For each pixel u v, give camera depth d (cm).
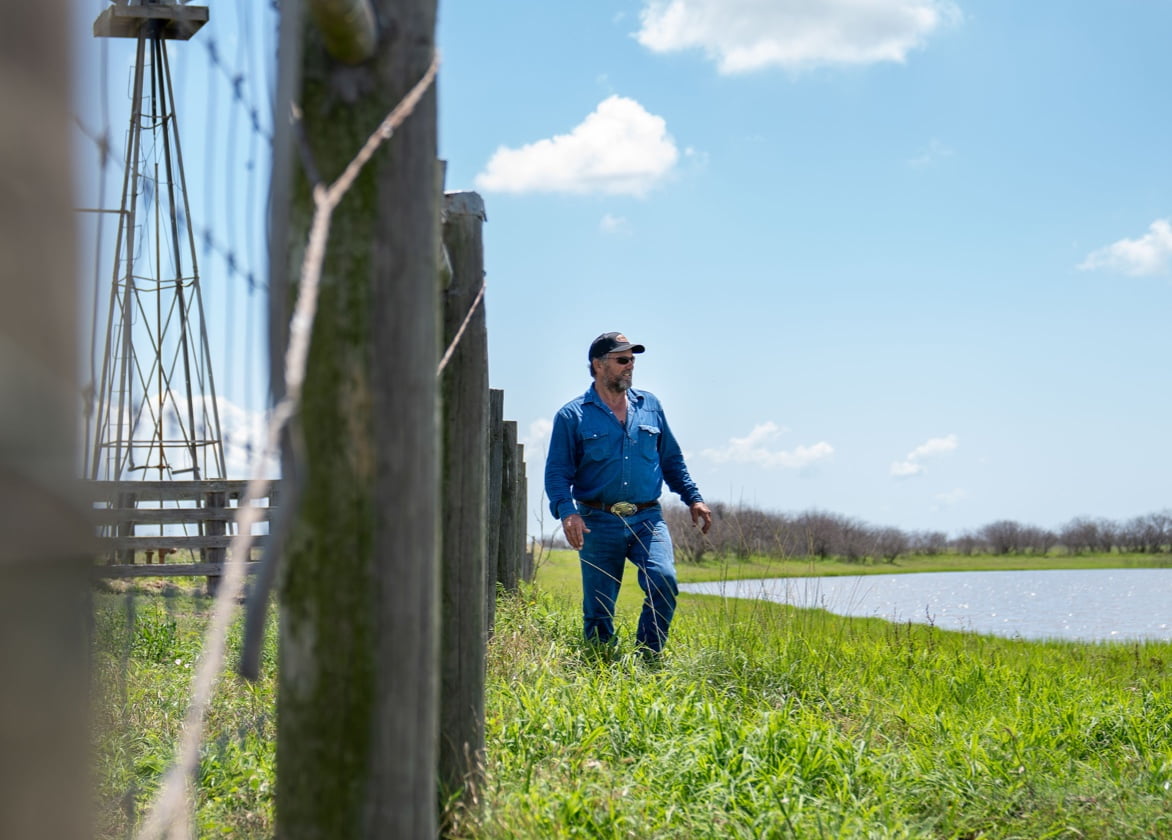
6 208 89
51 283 91
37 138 91
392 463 182
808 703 590
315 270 136
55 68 92
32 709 90
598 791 346
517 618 757
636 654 651
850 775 416
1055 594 2591
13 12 90
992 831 391
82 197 95
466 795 315
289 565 184
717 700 541
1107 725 556
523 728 418
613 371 692
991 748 481
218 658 132
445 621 320
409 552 183
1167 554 5931
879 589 2534
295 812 184
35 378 89
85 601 94
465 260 325
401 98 187
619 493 691
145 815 294
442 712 319
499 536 880
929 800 414
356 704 180
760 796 371
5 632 88
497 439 820
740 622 716
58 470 91
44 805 91
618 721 445
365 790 180
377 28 187
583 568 707
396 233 185
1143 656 968
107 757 301
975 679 684
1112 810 401
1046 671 793
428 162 190
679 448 735
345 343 181
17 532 88
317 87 187
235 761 378
